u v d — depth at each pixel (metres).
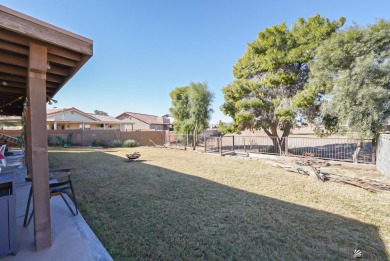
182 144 15.05
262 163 8.38
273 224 3.06
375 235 2.77
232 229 2.91
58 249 2.26
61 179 5.60
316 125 9.55
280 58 9.73
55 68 2.94
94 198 4.07
